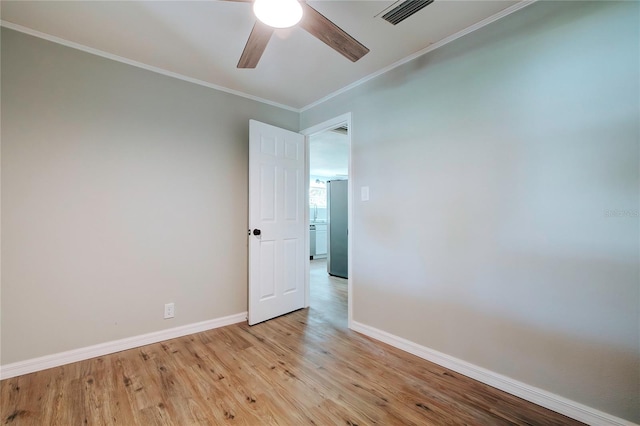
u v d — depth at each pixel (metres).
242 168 2.90
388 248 2.39
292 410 1.56
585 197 1.47
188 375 1.89
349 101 2.75
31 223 1.90
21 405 1.58
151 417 1.50
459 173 1.95
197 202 2.60
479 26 1.84
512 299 1.71
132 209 2.27
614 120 1.39
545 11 1.59
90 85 2.11
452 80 1.99
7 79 1.85
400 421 1.48
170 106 2.47
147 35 1.96
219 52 2.17
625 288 1.36
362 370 1.97
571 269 1.51
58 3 1.65
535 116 1.62
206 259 2.65
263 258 2.84
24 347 1.88
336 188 5.11
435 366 2.03
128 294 2.25
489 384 1.80
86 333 2.09
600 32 1.43
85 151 2.09
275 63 2.32
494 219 1.78
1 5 1.67
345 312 3.14
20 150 1.88
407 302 2.26
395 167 2.35
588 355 1.46
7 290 1.84
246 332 2.60
